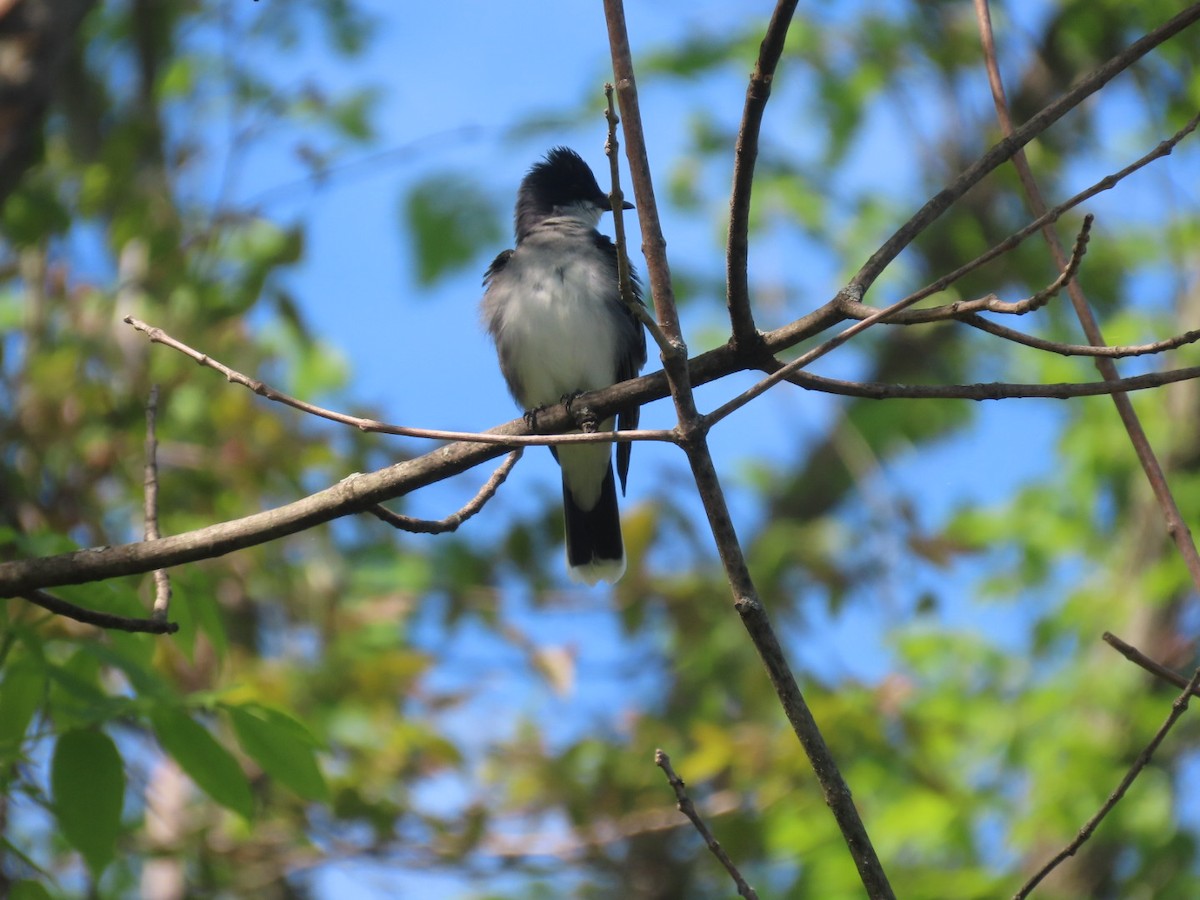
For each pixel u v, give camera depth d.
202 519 10.47
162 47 14.69
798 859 12.53
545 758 12.21
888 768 12.17
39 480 10.24
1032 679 14.55
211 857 11.17
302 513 5.14
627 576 12.84
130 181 11.79
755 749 11.41
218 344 10.71
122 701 4.96
